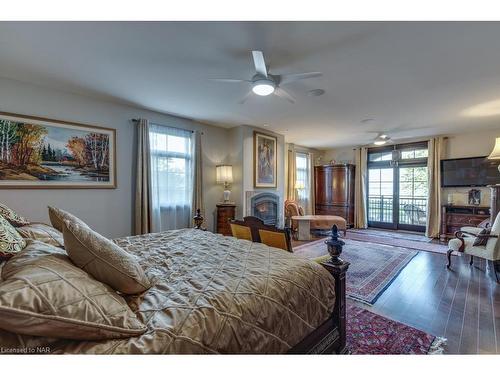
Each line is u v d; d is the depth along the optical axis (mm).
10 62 2545
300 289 1447
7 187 2924
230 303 1150
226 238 2475
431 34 2062
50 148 3209
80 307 877
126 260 1274
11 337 792
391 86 3143
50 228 2146
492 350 1859
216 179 5203
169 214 4426
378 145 6953
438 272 3557
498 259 3230
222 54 2400
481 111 4141
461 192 5824
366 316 2355
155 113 4273
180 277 1443
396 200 7000
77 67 2656
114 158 3771
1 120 2881
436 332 2100
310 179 7859
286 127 5375
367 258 4230
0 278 949
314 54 2391
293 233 6082
